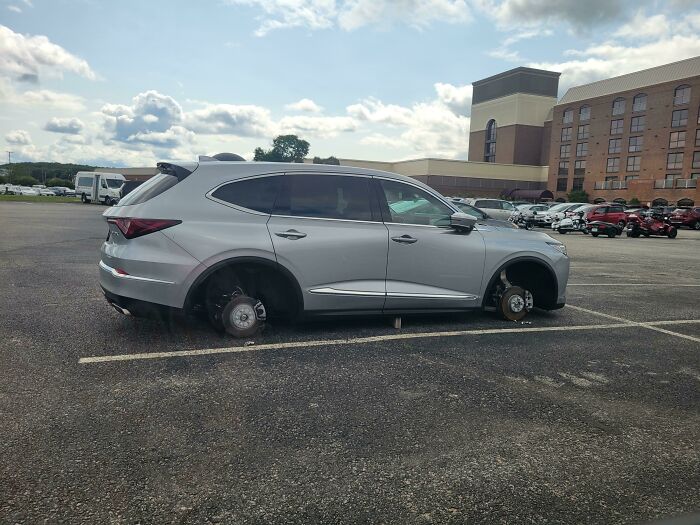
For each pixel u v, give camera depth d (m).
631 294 8.76
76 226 19.06
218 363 4.33
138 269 4.50
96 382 3.83
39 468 2.67
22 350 4.51
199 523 2.29
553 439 3.21
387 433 3.20
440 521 2.37
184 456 2.84
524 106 86.75
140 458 2.80
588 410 3.67
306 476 2.69
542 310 7.00
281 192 4.97
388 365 4.45
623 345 5.40
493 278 5.81
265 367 4.28
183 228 4.59
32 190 74.19
